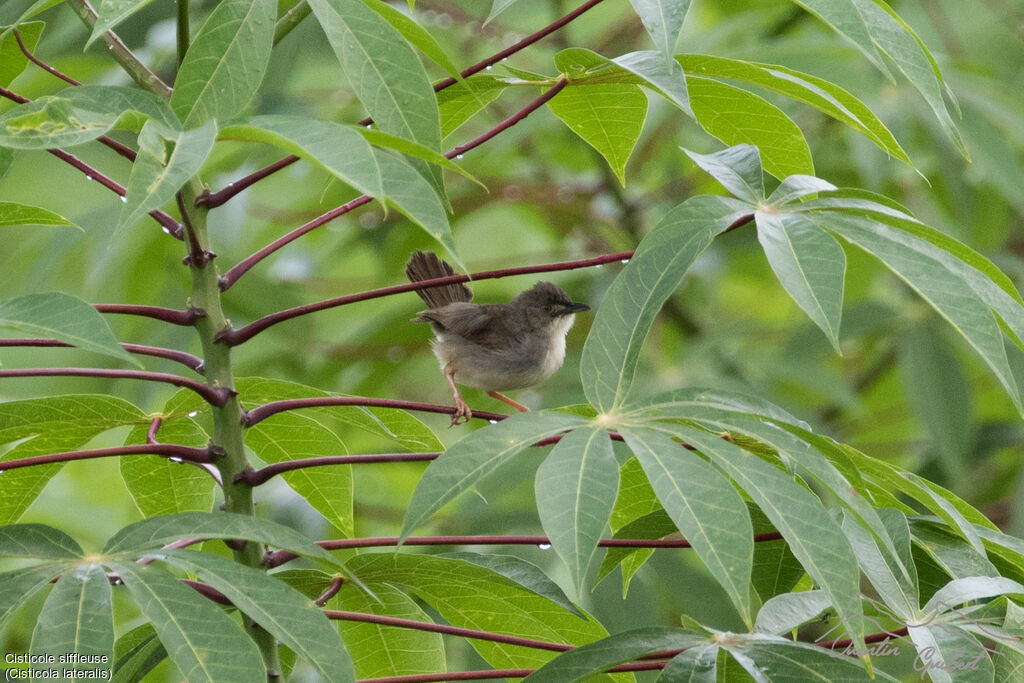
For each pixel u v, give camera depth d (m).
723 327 13.18
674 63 5.62
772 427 5.00
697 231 5.46
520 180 14.34
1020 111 12.09
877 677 4.95
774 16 12.92
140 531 4.82
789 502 4.55
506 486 10.47
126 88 4.68
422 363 15.48
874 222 5.55
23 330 4.22
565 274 14.75
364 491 14.25
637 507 7.06
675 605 11.20
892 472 5.83
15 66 6.89
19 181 13.12
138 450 5.86
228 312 12.97
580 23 16.05
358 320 14.88
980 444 12.60
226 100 4.73
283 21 6.72
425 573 6.18
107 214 12.04
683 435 4.83
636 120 7.38
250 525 4.78
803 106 13.62
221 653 4.20
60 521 11.88
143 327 12.72
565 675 5.14
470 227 17.22
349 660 4.36
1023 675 5.41
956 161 11.78
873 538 5.77
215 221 12.41
